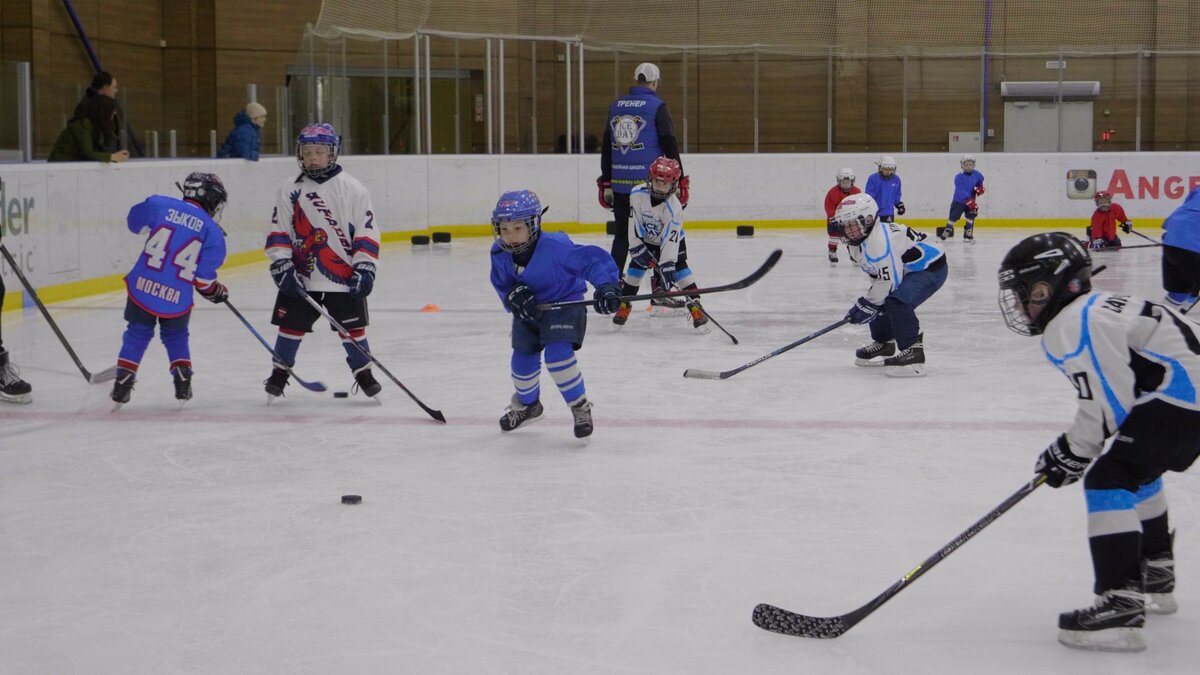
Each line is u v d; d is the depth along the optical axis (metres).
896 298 6.11
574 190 16.39
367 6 15.20
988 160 16.97
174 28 16.67
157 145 12.69
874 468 4.33
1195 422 2.58
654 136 8.53
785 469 4.33
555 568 3.27
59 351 7.01
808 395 5.68
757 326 8.04
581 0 17.30
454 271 11.66
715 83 17.81
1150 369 2.60
